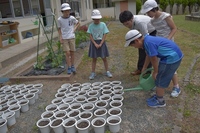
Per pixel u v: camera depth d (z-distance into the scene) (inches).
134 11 736.3
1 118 103.9
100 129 90.0
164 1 789.9
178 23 481.4
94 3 850.8
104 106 108.6
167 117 102.2
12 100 123.6
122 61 204.4
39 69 185.8
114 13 786.8
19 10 314.8
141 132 92.7
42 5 388.5
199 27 395.5
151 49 93.6
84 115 102.3
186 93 125.6
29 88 142.0
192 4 784.9
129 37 94.1
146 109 110.9
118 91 126.2
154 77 104.0
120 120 94.0
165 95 123.6
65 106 114.0
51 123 96.3
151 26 129.8
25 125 105.0
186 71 161.2
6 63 213.9
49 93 140.6
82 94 128.3
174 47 97.7
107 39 339.3
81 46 282.8
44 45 295.9
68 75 163.6
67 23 161.6
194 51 218.8
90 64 198.7
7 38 289.6
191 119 99.7
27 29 326.6
